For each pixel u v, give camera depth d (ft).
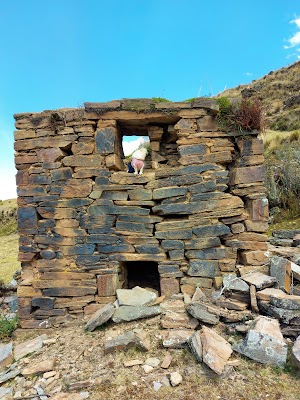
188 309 13.78
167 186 16.40
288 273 14.78
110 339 13.12
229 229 15.89
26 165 17.10
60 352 13.28
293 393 9.75
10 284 23.21
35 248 16.79
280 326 12.55
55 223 16.74
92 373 11.37
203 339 11.53
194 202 16.14
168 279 16.15
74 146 16.72
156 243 16.33
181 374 10.73
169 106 16.33
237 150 16.71
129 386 10.39
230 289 14.58
